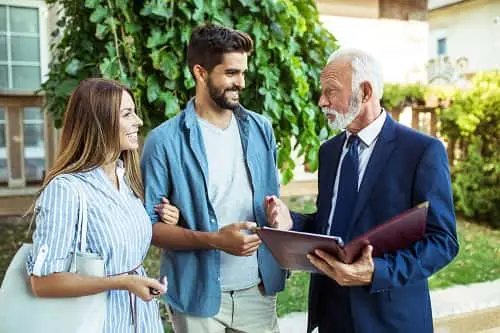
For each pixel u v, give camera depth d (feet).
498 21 34.76
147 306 5.26
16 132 17.98
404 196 5.08
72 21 9.66
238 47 5.73
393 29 24.93
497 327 10.84
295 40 10.66
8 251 14.19
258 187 6.20
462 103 18.90
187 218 5.87
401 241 4.69
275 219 5.81
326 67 5.41
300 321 10.16
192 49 5.90
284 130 10.23
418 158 5.04
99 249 4.66
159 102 9.36
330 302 5.74
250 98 9.78
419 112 20.13
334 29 24.02
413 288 5.28
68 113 4.91
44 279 4.42
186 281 5.94
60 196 4.51
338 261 4.61
